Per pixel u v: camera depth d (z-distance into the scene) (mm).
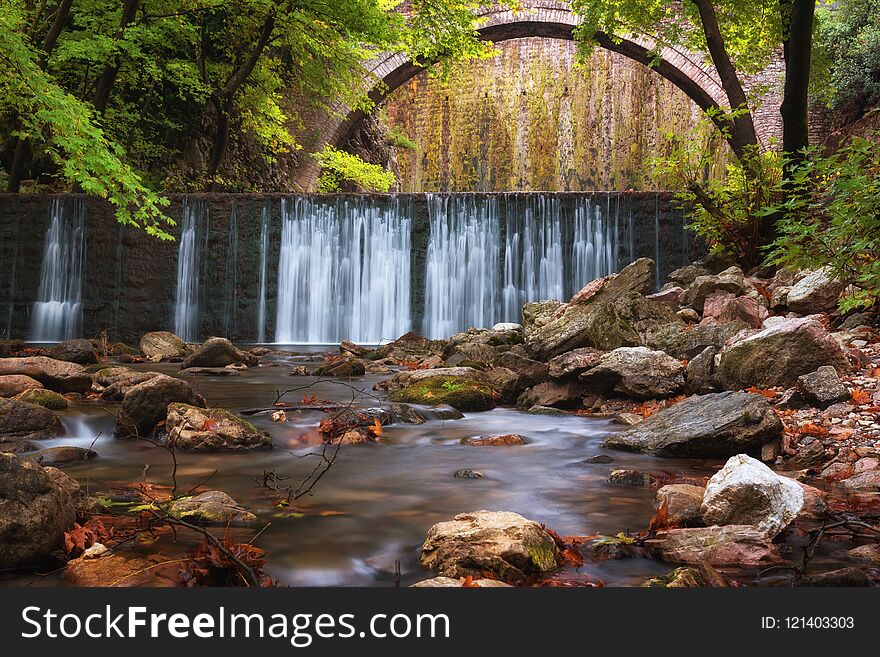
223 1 18344
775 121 23609
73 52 15305
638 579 2875
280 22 18875
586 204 15641
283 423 5961
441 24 19859
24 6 16062
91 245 15906
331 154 22750
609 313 8477
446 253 15977
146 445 5281
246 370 10414
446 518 3656
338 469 4734
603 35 24859
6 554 2834
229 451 5164
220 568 2867
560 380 7523
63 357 9914
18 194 15969
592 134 34844
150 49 19203
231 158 22719
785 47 13914
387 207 16047
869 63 20703
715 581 2768
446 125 36406
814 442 4945
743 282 9945
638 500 4020
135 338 15992
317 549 3193
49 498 3000
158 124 20125
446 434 5945
